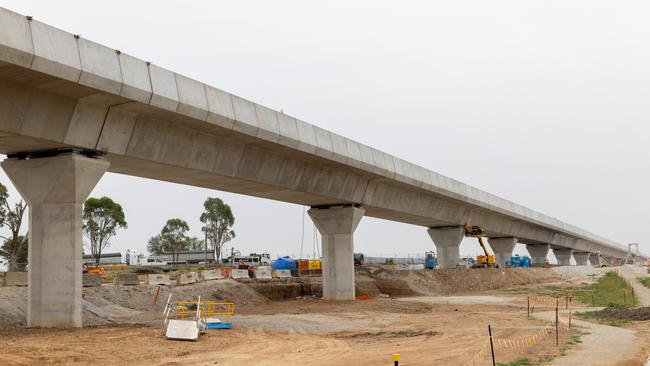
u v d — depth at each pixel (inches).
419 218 2901.1
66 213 1159.0
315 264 3034.0
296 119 1617.9
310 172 1847.9
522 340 1000.2
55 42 976.3
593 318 1395.2
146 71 1143.6
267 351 914.1
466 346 956.0
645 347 903.7
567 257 6082.7
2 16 900.6
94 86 1042.1
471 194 2989.7
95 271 2834.6
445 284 2928.2
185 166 1385.3
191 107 1240.2
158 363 780.0
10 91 1005.8
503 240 4249.5
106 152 1200.8
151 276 2069.4
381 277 2797.7
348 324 1379.2
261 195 1934.1
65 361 774.5
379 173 2070.6
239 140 1487.5
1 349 854.5
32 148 1157.1
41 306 1148.5
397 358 468.4
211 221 4950.8
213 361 804.6
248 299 2062.0
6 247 2933.1
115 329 1143.0
